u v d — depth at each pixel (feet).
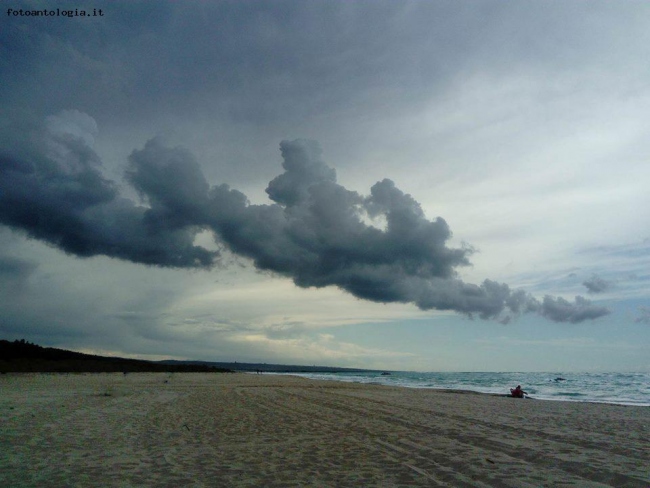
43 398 65.16
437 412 50.70
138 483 21.07
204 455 27.32
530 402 72.49
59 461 25.44
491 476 22.11
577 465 24.29
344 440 32.30
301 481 21.48
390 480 21.58
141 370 250.78
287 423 41.16
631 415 50.88
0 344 258.16
